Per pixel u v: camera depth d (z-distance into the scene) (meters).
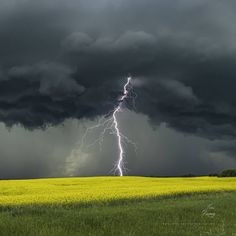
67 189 40.31
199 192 37.84
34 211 22.88
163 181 59.66
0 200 27.78
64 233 15.30
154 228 17.45
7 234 15.05
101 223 18.05
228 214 22.77
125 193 33.47
